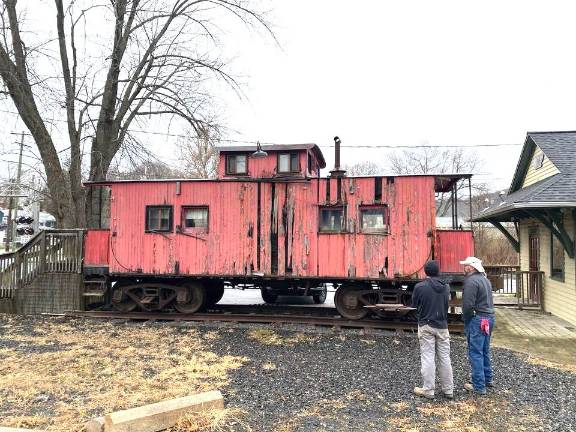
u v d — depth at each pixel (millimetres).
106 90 15547
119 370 6254
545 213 10242
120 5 15148
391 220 9148
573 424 4570
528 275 12742
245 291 15578
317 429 4395
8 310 10773
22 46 13961
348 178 9375
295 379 5961
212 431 4293
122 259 10172
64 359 6770
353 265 9258
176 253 9969
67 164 17328
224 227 9828
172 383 5715
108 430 4016
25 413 4734
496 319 10648
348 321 9297
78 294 10594
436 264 5410
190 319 9766
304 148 9898
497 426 4512
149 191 10172
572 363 6918
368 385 5738
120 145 16406
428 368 5273
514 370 6438
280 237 9602
